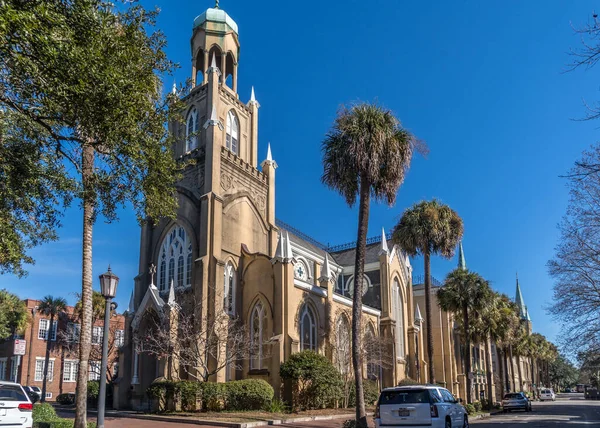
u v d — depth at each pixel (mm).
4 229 15922
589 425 27547
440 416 16484
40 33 10805
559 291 25266
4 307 53156
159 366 32500
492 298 47156
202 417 26234
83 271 18500
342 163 24828
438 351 62688
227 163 38531
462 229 37594
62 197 17188
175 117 17453
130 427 22844
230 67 44906
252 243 39719
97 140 14500
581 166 12891
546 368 145500
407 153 25609
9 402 15516
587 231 23312
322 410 33250
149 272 38031
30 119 14578
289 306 34500
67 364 60000
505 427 26109
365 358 40875
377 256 55188
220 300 33812
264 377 33219
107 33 12930
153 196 16766
